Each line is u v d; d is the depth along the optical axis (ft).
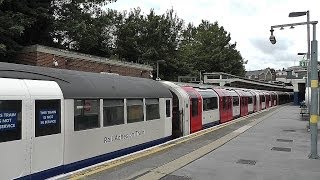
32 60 69.87
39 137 30.17
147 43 168.14
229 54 231.71
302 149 43.96
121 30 166.09
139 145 47.91
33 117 29.60
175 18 190.70
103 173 30.12
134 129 46.50
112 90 41.70
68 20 100.07
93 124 37.83
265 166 34.32
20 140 28.22
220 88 98.58
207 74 164.55
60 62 73.51
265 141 50.31
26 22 75.05
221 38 234.17
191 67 192.13
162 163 34.60
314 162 36.35
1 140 26.63
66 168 33.53
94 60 82.84
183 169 32.60
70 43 113.80
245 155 39.68
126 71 96.73
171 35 178.50
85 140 36.29
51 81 32.68
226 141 49.39
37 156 29.91
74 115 34.73
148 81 53.93
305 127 69.31
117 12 167.63
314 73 39.19
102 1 112.78
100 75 41.83
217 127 66.69
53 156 31.76
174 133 64.03
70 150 34.06
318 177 30.32
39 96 30.35
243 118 90.89
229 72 226.58
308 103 73.72
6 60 72.84
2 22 68.85
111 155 41.06
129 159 35.88
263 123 77.71
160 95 54.80
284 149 43.83
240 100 114.62
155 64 163.84
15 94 28.02
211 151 41.86
